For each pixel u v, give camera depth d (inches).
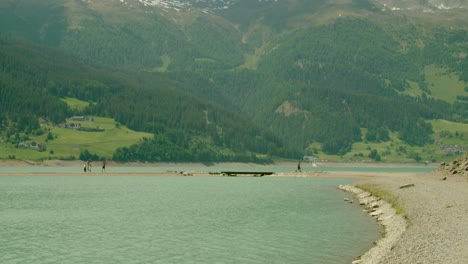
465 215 2171.5
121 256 1925.4
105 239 2273.6
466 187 3602.4
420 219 2181.3
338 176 7805.1
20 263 1831.9
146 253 1974.7
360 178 7283.5
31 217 3021.7
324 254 1902.1
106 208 3486.7
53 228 2593.5
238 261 1824.6
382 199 3393.2
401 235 1931.6
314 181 6668.3
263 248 2037.4
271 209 3388.3
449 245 1572.3
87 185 5777.6
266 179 7194.9
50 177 7372.1
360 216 2930.6
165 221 2834.6
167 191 4960.6
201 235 2361.0
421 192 3267.7
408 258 1486.2
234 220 2859.3
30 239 2281.0
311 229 2490.2
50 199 4119.1
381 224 2566.4
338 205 3572.8
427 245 1615.4
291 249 2007.9
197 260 1849.2
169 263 1809.8
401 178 5221.5
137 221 2837.1
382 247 1834.4
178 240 2239.2
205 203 3806.6
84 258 1898.4
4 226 2664.9
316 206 3531.0
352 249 1979.6
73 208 3486.7
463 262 1342.3
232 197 4298.7
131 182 6397.6
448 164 5364.2
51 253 1987.0
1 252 2006.6
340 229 2461.9
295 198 4163.4
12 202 3875.5
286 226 2610.7
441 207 2477.9
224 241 2203.5
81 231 2500.0
